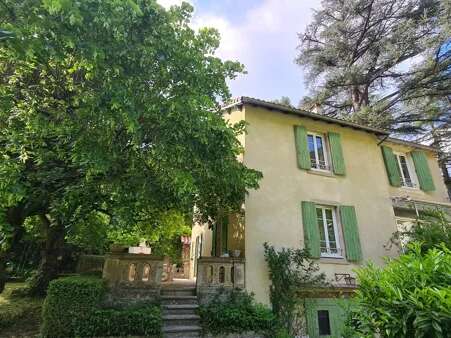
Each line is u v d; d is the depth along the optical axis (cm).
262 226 887
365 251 1005
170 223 1082
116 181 606
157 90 560
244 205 888
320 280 861
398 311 293
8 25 393
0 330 645
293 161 1021
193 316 700
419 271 305
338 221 1015
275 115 1057
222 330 695
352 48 1898
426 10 1570
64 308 610
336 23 1827
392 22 1752
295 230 927
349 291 895
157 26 534
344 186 1072
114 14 456
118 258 711
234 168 702
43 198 686
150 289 708
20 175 566
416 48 1616
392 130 1866
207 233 1208
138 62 529
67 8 389
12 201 547
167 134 546
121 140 588
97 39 476
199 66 599
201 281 769
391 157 1234
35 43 425
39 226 1015
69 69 539
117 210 724
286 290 805
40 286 906
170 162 550
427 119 1884
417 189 1252
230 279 793
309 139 1114
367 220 1058
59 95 632
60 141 609
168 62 558
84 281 644
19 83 605
